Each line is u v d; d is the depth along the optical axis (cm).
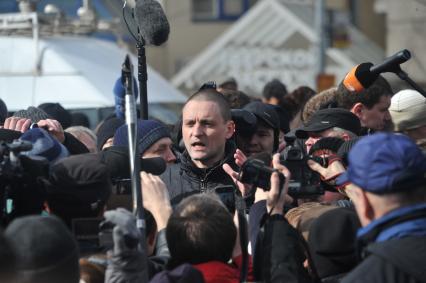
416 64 2992
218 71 4497
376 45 5225
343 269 816
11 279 625
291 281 803
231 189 973
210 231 802
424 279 708
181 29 5262
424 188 738
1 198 880
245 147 1215
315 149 969
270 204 843
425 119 1188
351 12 5466
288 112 1662
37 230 703
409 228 725
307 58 4359
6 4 2861
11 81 2091
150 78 2298
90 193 862
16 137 1036
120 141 1077
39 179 876
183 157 1091
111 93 2100
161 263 853
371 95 1230
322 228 815
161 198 888
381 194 732
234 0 5388
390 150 732
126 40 2873
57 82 2084
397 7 4000
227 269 812
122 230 763
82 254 823
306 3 4591
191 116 1065
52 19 2203
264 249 822
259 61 4447
